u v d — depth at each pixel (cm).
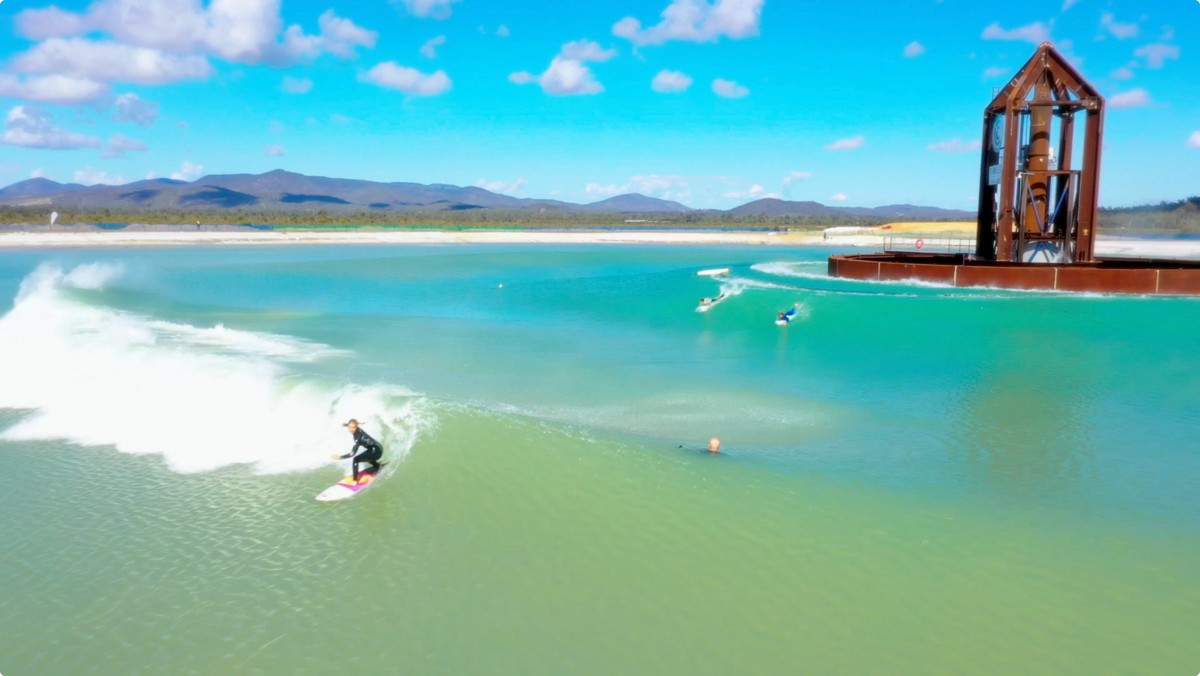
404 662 751
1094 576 884
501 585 882
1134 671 722
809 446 1351
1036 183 3388
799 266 5047
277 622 824
